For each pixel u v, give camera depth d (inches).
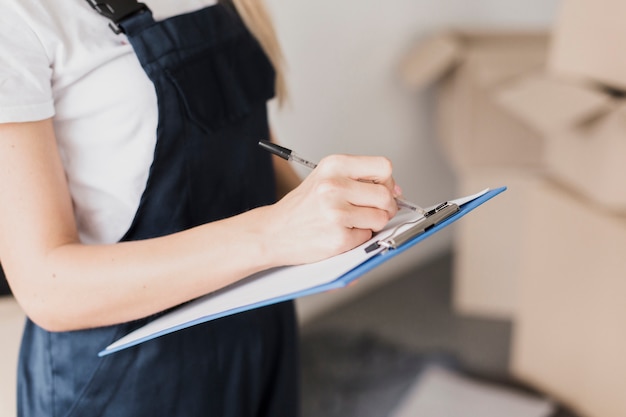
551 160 67.1
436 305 91.1
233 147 33.5
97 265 25.5
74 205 30.6
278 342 37.8
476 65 77.1
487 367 77.8
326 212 23.8
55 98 28.5
